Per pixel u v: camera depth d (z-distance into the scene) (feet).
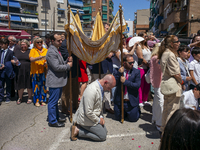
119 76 12.94
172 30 81.56
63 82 12.05
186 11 68.44
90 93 9.73
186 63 12.89
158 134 11.18
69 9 11.22
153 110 12.00
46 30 164.14
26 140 10.28
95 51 12.89
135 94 12.85
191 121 2.66
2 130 11.46
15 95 20.15
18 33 40.37
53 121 11.98
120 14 12.01
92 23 18.31
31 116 13.84
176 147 2.73
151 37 20.62
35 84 16.06
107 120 13.46
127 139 10.55
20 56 16.35
